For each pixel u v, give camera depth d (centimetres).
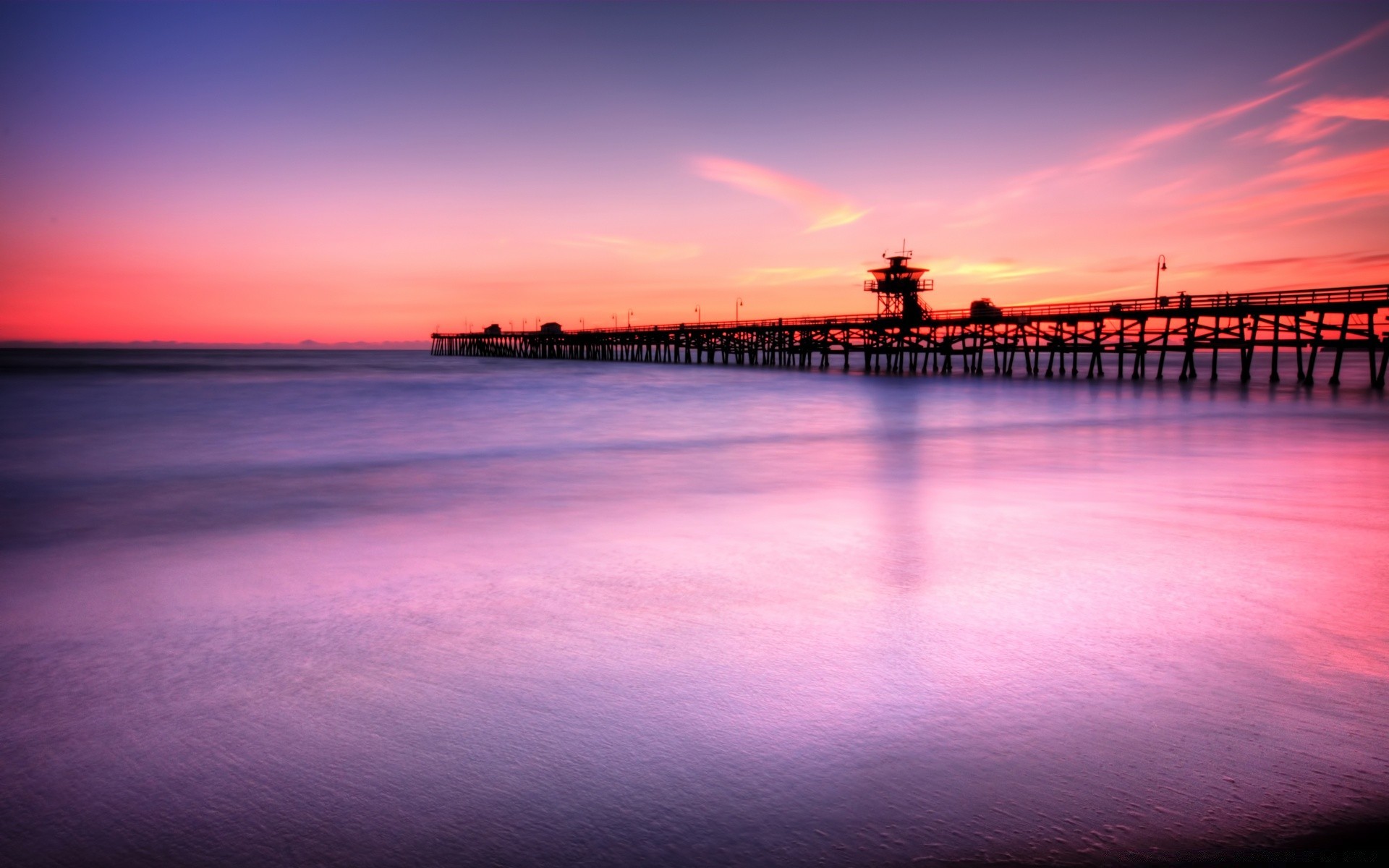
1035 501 906
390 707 366
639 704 364
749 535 735
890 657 418
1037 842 260
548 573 602
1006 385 4044
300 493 1014
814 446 1521
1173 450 1400
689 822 273
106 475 1196
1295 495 931
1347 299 3381
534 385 4225
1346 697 362
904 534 731
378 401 2895
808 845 261
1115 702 359
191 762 320
